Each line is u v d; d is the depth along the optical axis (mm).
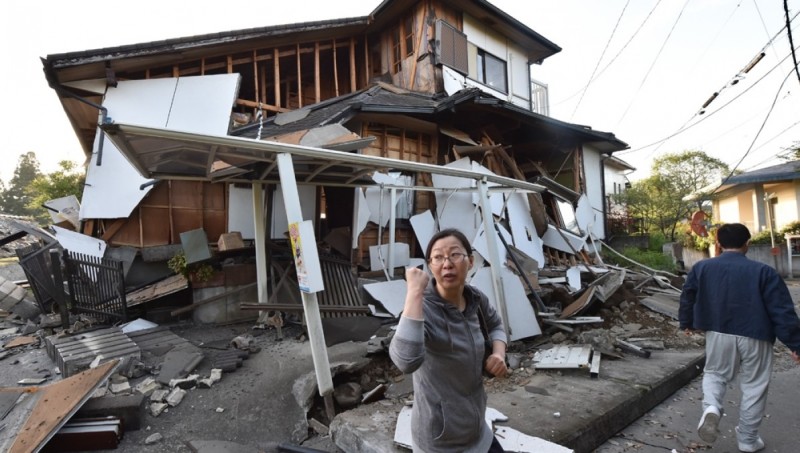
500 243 7383
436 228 8039
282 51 9461
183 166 4766
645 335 5652
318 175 5594
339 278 6551
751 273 2838
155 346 4699
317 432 3326
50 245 6137
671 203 17547
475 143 9266
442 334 1525
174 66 8047
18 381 4047
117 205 6613
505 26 11719
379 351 4375
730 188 18125
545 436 2812
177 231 7012
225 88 7367
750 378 2848
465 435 1591
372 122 8305
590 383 3855
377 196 7883
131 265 6684
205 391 3764
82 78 7043
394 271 7422
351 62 10602
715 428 2754
